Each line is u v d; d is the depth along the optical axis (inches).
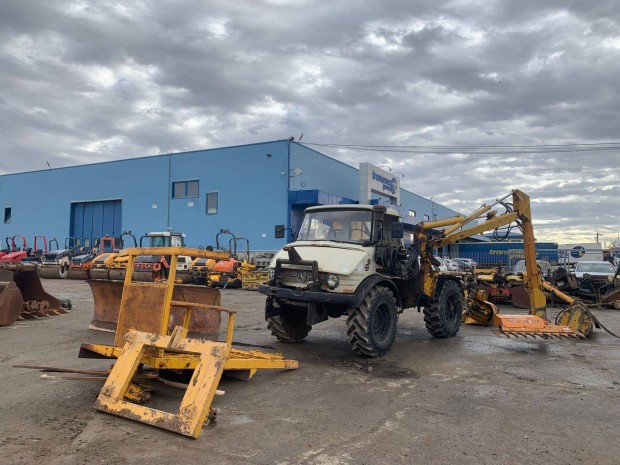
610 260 1101.1
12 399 187.8
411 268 313.0
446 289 350.6
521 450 146.5
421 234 324.8
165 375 215.5
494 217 360.5
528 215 360.5
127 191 1312.7
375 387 214.5
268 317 288.2
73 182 1417.3
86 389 201.6
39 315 405.1
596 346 325.7
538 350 309.6
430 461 137.7
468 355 289.1
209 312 250.2
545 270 738.8
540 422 171.5
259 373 237.5
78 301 529.0
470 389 213.6
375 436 156.1
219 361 161.0
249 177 1119.0
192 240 1190.3
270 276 285.7
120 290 303.0
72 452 139.2
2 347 286.7
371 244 286.2
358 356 278.4
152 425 157.4
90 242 1393.9
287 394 201.9
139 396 179.2
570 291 576.7
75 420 164.7
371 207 295.7
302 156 1115.3
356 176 1357.0
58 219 1443.2
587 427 167.2
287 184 1069.1
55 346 289.6
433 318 339.9
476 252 1154.0
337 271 260.8
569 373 246.7
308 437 154.4
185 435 150.6
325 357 275.6
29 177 1509.6
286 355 279.0
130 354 179.2
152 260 788.0
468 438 155.5
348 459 138.2
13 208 1540.4
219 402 190.1
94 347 197.8
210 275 764.0
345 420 171.2
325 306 273.6
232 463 134.0
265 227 1089.4
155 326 191.0
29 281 421.1
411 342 331.6
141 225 1279.5
